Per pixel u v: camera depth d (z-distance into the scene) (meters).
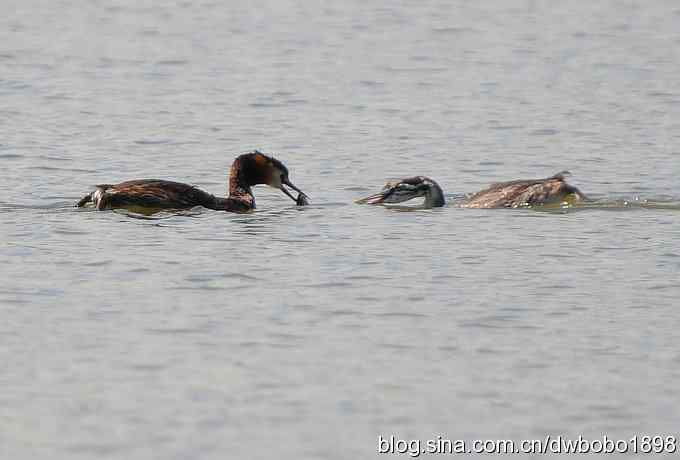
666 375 13.02
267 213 20.41
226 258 17.14
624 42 41.69
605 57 38.91
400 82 34.72
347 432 11.65
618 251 17.81
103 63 36.78
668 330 14.33
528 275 16.52
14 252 17.23
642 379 12.93
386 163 25.17
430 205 21.06
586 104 31.84
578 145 27.08
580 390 12.64
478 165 25.12
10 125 28.12
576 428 11.84
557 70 36.78
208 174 24.00
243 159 21.11
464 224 19.61
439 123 29.42
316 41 41.28
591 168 24.75
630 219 19.92
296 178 23.72
